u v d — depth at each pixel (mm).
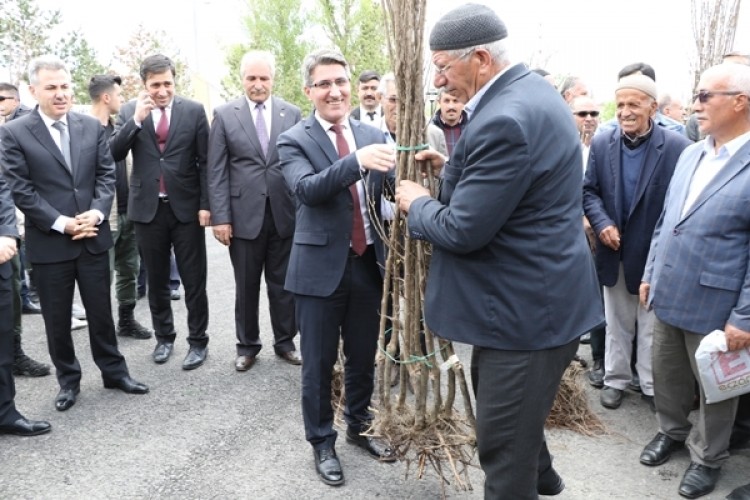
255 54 4012
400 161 2357
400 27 2256
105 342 3797
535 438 2084
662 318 2904
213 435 3344
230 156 4059
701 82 2762
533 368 2016
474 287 2041
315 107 2869
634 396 3887
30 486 2861
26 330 5117
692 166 2920
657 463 3070
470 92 2045
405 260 2424
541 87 2006
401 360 2596
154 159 4098
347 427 3191
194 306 4281
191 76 18625
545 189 1935
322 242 2754
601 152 3680
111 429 3406
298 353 4457
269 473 2973
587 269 2105
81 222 3514
